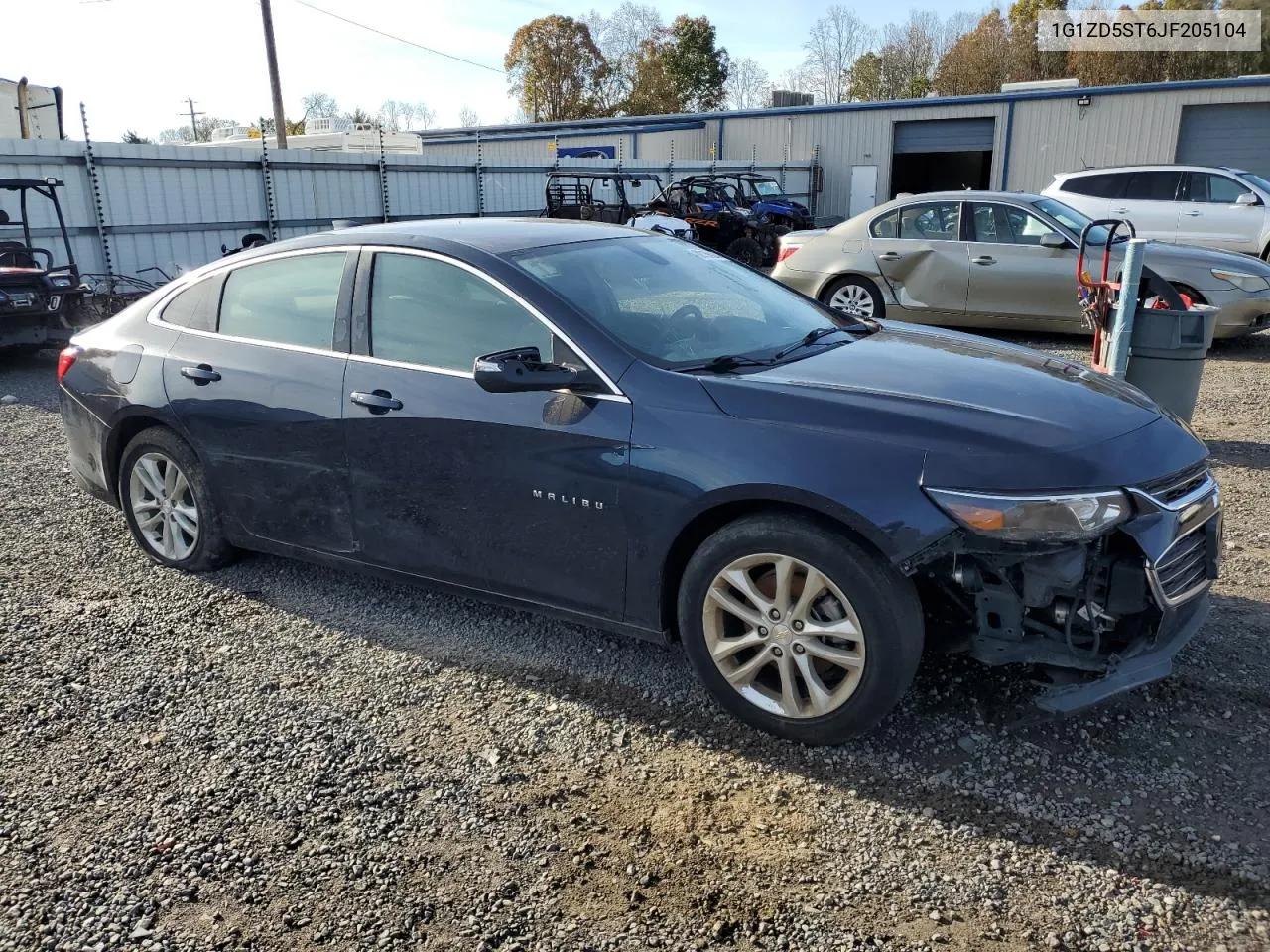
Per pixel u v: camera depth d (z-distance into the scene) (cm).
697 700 339
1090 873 249
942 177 3597
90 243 1411
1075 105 2653
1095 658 288
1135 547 284
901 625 283
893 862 256
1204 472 315
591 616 340
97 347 461
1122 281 578
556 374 320
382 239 384
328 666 368
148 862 261
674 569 323
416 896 247
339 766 304
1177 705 325
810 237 1125
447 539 362
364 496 379
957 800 279
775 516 298
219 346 418
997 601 288
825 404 300
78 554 484
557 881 252
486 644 385
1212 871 248
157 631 399
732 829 271
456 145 4103
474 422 344
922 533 272
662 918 238
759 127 3262
